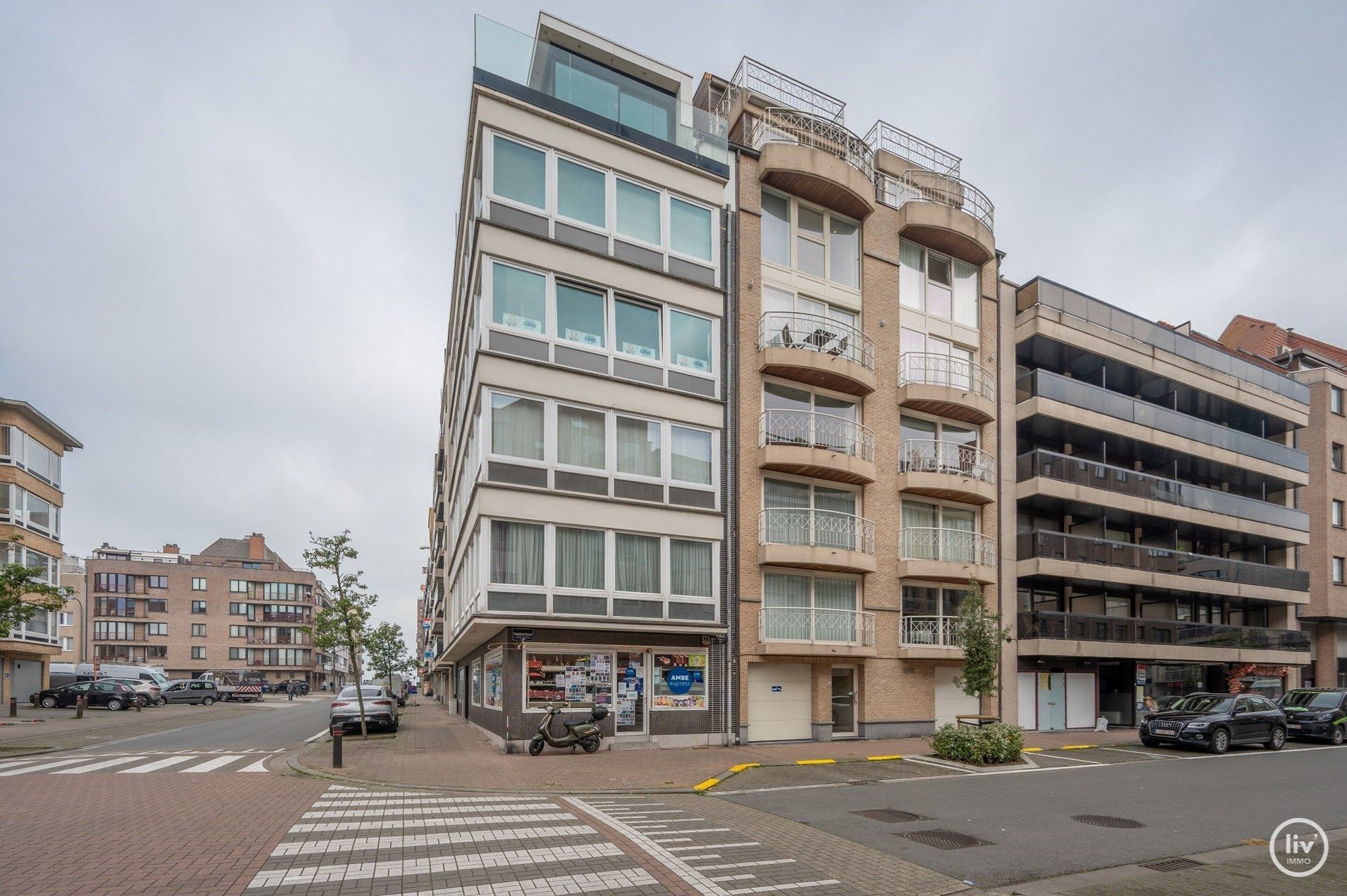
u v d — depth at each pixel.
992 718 16.75
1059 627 22.44
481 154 16.09
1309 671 31.73
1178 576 25.44
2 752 15.81
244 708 39.91
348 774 12.46
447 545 34.47
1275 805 11.24
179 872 6.71
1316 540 31.52
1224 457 27.70
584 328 16.64
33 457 36.66
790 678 18.34
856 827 9.21
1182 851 8.47
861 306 20.59
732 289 18.67
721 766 13.77
